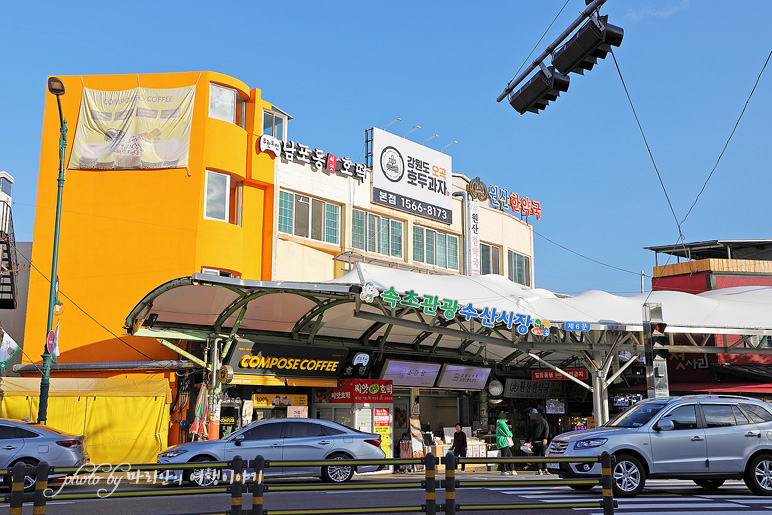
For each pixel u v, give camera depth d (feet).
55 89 59.98
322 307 65.21
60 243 75.10
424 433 79.61
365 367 73.92
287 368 68.49
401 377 77.41
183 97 78.18
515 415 92.99
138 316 59.82
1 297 76.48
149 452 64.08
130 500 40.75
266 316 66.59
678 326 68.95
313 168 86.89
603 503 26.37
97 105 78.07
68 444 48.52
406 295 58.39
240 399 66.74
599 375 71.97
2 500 21.98
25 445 47.26
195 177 76.33
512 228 117.39
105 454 63.16
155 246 74.95
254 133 81.46
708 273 103.71
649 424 41.34
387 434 73.56
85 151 76.89
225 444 48.21
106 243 75.15
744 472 41.47
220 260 76.18
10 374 76.13
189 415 67.87
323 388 73.82
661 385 67.62
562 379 85.30
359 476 66.03
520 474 68.23
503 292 70.28
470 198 108.17
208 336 64.95
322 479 49.75
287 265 81.46
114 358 72.69
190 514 24.34
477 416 89.20
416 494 42.42
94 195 76.13
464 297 64.08
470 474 67.87
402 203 97.50
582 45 34.27
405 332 77.20
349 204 90.53
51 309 59.72
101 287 74.23
